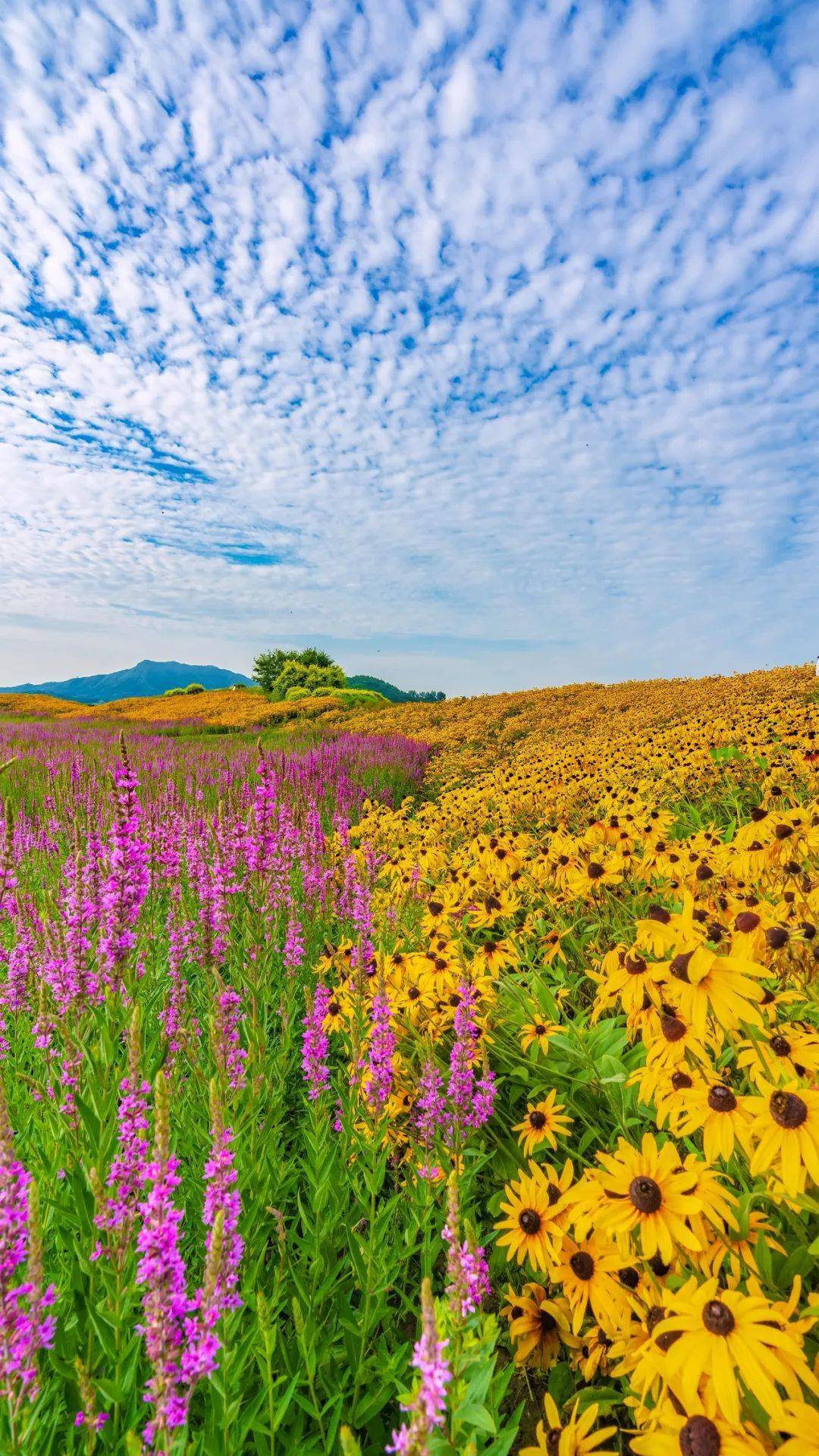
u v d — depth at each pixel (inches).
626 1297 63.1
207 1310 48.3
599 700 1150.3
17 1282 50.2
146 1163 61.2
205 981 139.9
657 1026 80.6
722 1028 77.6
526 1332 77.3
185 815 223.3
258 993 137.9
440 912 162.7
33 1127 93.4
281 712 1486.2
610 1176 63.7
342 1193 93.4
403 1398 49.7
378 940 170.2
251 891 166.6
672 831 244.5
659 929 86.4
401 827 344.5
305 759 469.4
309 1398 74.1
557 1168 101.0
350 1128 96.1
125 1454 56.1
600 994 90.9
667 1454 46.3
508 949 138.6
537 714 1114.7
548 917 185.2
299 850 219.6
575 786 323.0
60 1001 95.2
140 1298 64.5
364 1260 80.1
